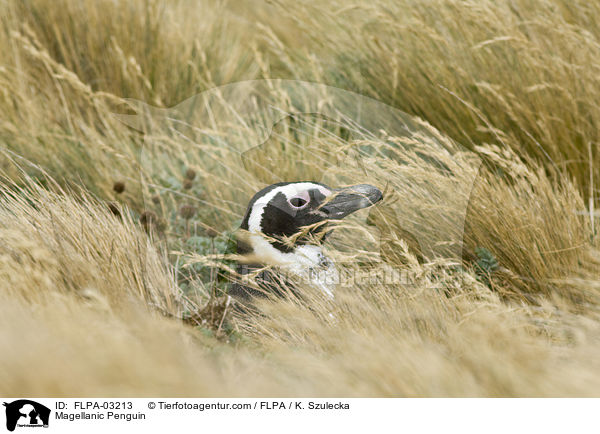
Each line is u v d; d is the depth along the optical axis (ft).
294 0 40.04
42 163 31.27
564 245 24.91
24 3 39.78
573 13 33.58
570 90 31.17
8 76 36.58
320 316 20.70
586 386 16.02
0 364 15.44
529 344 18.30
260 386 16.25
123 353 15.71
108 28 39.55
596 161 30.48
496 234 25.14
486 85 29.89
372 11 34.86
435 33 32.73
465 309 20.61
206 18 44.75
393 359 16.99
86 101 37.24
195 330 19.10
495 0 34.19
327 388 16.33
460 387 16.55
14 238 22.18
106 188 29.58
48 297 19.97
